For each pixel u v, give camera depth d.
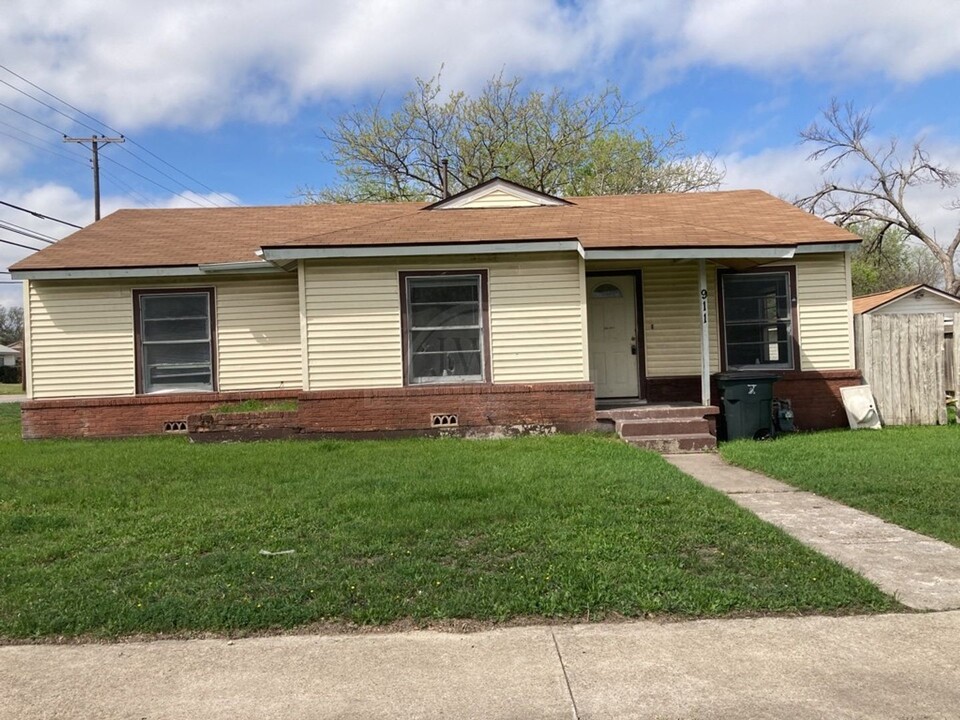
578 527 5.66
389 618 4.13
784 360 12.43
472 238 10.85
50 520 6.15
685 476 7.64
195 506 6.60
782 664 3.57
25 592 4.51
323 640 3.93
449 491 6.83
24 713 3.26
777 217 13.18
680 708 3.20
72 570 4.89
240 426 11.18
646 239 10.66
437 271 11.14
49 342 12.56
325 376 11.13
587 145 29.38
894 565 4.90
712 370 12.43
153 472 8.40
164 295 12.72
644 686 3.39
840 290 12.30
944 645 3.74
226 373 12.74
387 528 5.65
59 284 12.57
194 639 3.98
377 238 10.94
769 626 4.00
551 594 4.33
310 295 11.09
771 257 10.49
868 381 12.18
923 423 12.13
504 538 5.40
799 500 6.82
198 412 12.53
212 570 4.85
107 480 7.99
